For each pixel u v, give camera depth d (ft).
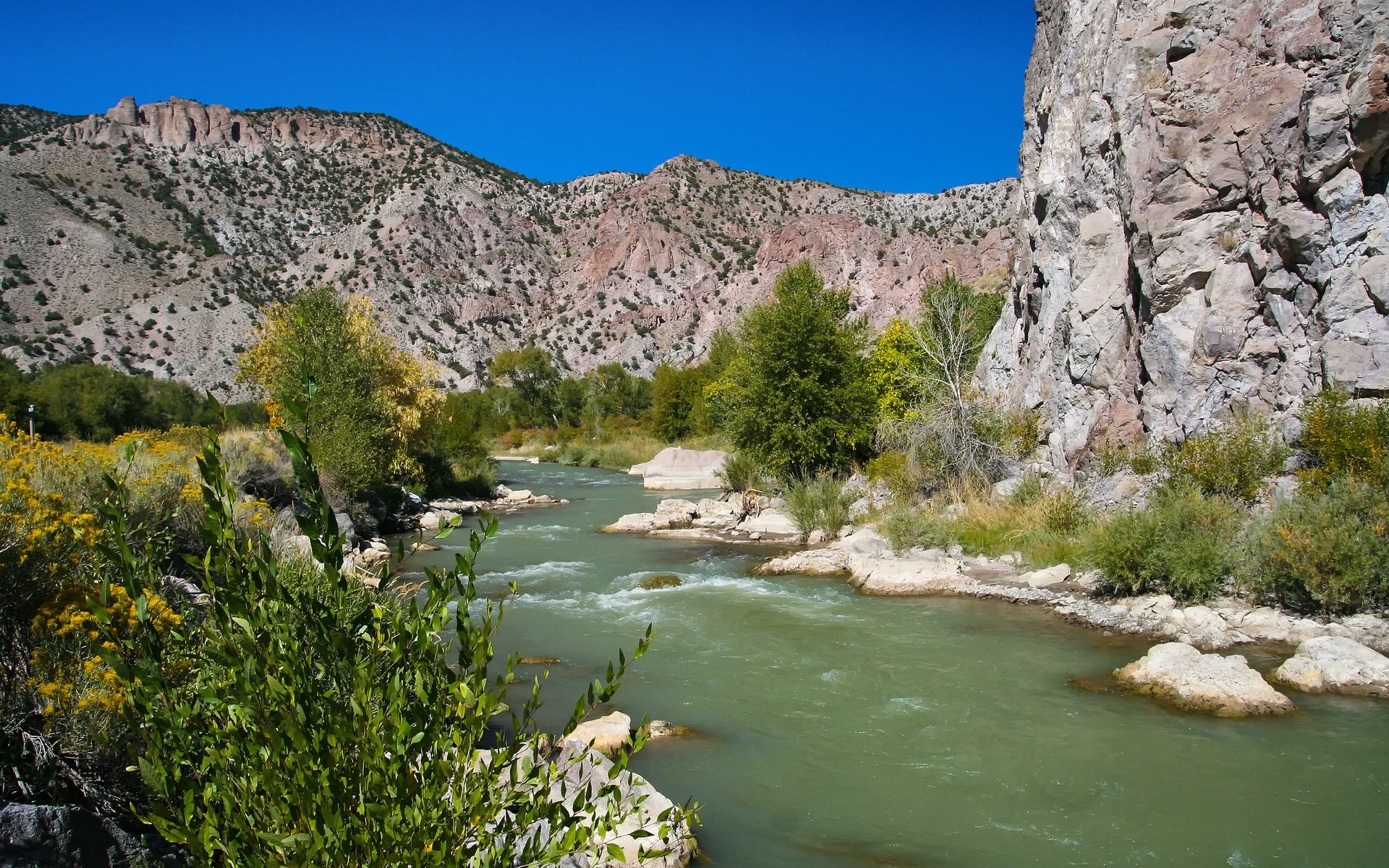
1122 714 28.30
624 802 13.98
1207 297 52.16
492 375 264.11
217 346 299.99
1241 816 21.34
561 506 95.09
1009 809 22.21
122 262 338.54
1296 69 49.52
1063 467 59.77
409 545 63.05
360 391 75.05
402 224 472.03
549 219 563.89
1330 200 46.39
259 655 8.52
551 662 35.53
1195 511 42.04
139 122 468.34
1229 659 29.96
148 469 27.63
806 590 48.14
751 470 83.97
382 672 9.34
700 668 34.53
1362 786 22.71
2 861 10.61
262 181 472.85
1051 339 65.16
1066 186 66.90
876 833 21.08
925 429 68.74
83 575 15.28
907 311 209.56
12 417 104.32
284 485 51.49
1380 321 43.86
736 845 20.43
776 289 95.14
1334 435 42.14
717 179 573.33
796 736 27.35
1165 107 54.75
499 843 14.65
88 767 13.39
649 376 399.85
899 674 33.17
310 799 8.00
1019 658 34.78
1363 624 34.81
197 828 8.47
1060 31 73.15
